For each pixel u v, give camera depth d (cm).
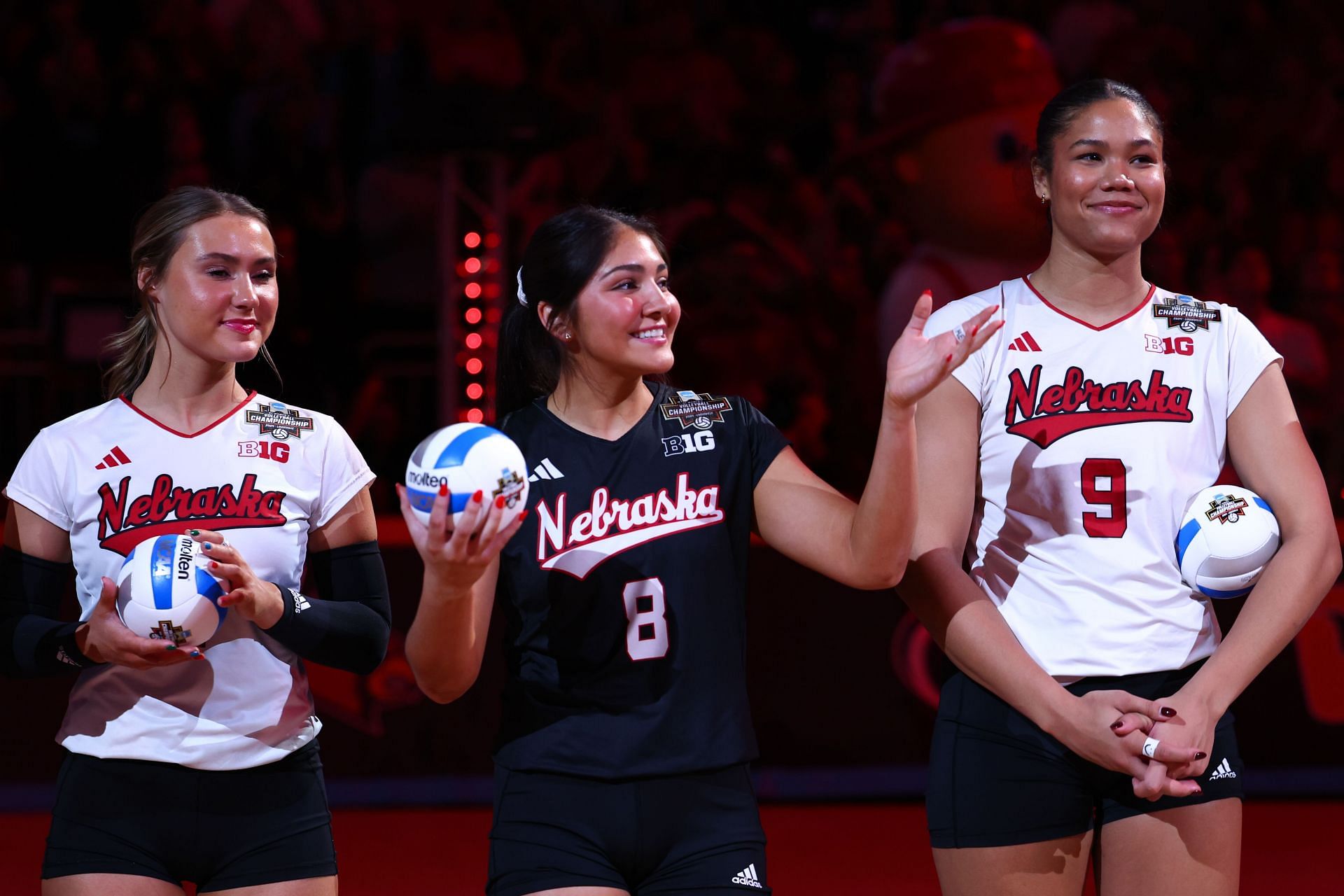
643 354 484
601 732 472
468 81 1641
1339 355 1418
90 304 1342
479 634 472
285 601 486
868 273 1491
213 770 494
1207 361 513
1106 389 506
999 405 512
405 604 946
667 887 471
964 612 493
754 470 505
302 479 519
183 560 472
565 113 1619
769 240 1526
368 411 1245
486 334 1109
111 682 497
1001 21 1321
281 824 501
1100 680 494
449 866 839
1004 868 496
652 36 1767
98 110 1678
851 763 946
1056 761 493
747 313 1381
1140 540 498
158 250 504
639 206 1548
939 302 1283
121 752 491
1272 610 487
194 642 472
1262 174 1747
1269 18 1909
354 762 941
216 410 518
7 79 1709
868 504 461
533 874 467
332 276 1458
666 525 486
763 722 946
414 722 944
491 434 444
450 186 1107
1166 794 488
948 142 1273
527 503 490
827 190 1609
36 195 1630
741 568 498
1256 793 932
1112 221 501
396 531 955
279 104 1577
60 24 1702
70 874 486
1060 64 1850
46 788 920
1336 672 938
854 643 951
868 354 1381
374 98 1650
